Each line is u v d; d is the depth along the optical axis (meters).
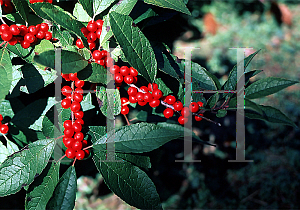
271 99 1.14
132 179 0.44
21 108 0.50
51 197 0.42
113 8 0.44
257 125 1.05
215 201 0.85
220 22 1.49
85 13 0.45
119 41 0.40
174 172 0.88
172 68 0.47
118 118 0.62
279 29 1.50
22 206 0.65
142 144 0.42
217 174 0.91
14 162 0.42
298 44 1.41
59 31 0.43
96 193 0.84
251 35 1.45
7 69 0.42
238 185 0.90
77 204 0.82
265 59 1.30
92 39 0.43
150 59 0.42
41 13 0.41
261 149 0.99
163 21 0.53
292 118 1.07
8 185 0.42
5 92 0.42
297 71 1.25
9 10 0.48
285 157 0.97
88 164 0.56
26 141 0.51
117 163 0.44
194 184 0.88
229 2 1.61
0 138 0.51
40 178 0.43
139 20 0.50
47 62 0.38
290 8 1.64
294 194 0.88
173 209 0.82
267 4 1.61
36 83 0.45
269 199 0.87
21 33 0.44
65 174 0.43
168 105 0.44
